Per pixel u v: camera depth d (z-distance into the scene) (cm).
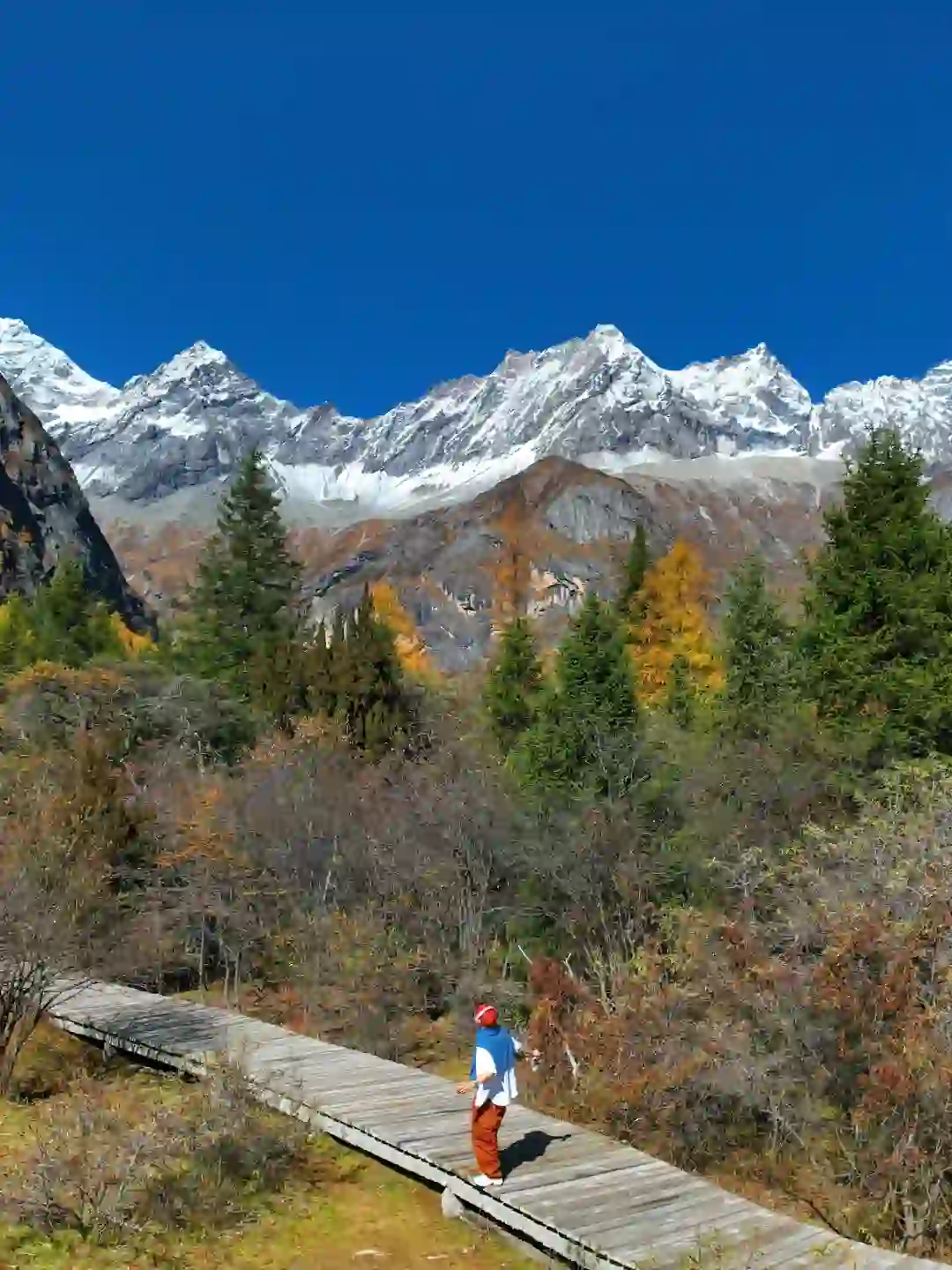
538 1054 1218
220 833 1811
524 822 1916
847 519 2103
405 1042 1602
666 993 1165
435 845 1895
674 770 1998
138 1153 846
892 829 1271
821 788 1831
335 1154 996
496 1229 844
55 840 1235
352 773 2125
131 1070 1287
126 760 2142
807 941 1089
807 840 1466
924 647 1964
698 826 1794
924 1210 857
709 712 2500
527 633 3281
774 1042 1038
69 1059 1314
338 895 1877
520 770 2180
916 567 2027
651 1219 786
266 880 1830
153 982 1766
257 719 2639
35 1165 831
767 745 1956
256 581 3816
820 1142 980
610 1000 1338
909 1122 880
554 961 1512
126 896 1622
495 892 1931
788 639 2605
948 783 1383
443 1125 988
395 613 4844
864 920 996
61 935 1188
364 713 2594
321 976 1691
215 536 4012
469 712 3086
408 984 1691
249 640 3622
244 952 1858
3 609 4256
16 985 1169
